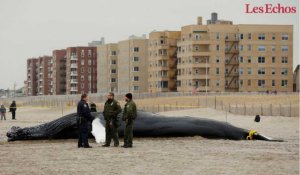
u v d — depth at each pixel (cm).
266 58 19288
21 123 7519
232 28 19400
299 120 6894
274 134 4975
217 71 19375
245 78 19300
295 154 3122
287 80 19312
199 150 3353
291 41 19300
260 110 10400
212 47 19312
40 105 18812
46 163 2748
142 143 3775
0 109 8994
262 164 2692
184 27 19962
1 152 3266
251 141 3981
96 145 3675
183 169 2522
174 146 3584
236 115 9062
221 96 15562
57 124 4050
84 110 3497
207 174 2370
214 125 4144
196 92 18462
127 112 3488
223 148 3472
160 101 15638
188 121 4159
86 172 2436
